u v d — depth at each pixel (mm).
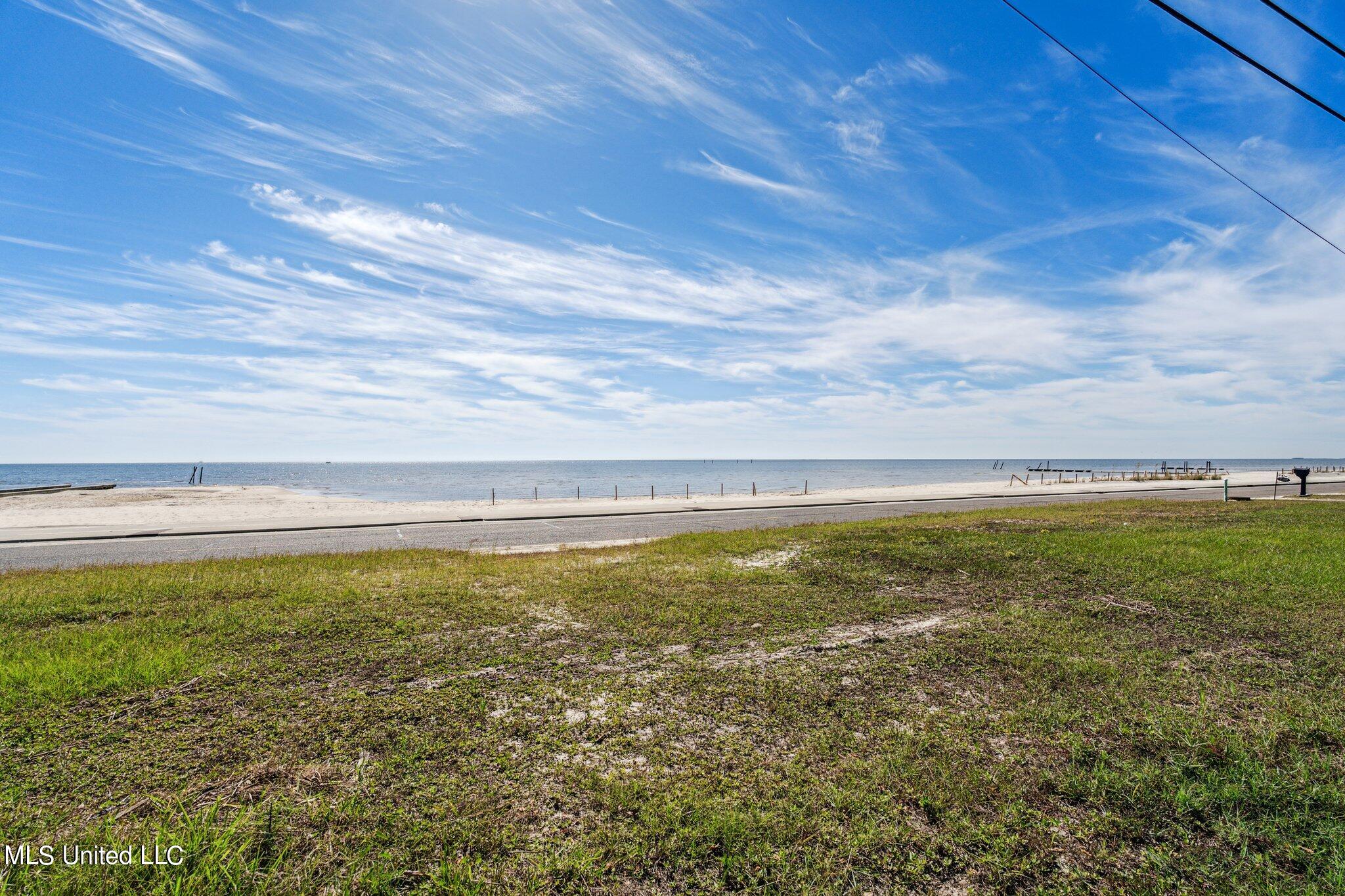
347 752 4402
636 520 23656
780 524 21766
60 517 24609
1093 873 3248
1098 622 7879
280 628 7398
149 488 60531
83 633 7062
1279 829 3617
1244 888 3117
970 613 8406
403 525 22016
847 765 4262
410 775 4113
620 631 7523
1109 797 3924
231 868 3139
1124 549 12984
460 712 5113
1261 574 10461
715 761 4316
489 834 3465
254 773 4047
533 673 6055
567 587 9844
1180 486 46031
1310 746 4590
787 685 5750
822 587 9961
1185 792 3875
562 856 3303
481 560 12938
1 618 7852
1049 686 5750
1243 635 7309
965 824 3607
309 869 3168
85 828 3443
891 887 3121
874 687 5723
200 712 5023
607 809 3734
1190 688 5672
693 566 11875
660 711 5180
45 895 2910
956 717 5078
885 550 13375
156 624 7500
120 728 4688
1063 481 62375
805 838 3459
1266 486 42500
